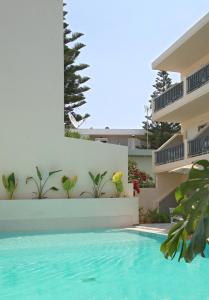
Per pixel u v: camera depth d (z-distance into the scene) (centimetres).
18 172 1922
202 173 480
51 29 2053
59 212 1859
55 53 2048
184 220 475
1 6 1975
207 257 1177
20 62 1983
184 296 795
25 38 2002
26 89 1981
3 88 1945
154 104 2559
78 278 959
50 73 2030
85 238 1567
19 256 1223
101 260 1166
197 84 2030
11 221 1786
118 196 2056
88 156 2053
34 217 1819
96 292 834
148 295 806
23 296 807
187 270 1030
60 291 845
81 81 3334
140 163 3528
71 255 1240
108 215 1939
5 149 1916
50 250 1316
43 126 1989
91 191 2041
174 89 2298
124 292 832
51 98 2017
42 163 1967
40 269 1056
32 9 2025
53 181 1973
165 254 480
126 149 2166
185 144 2138
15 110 1952
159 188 2453
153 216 2061
